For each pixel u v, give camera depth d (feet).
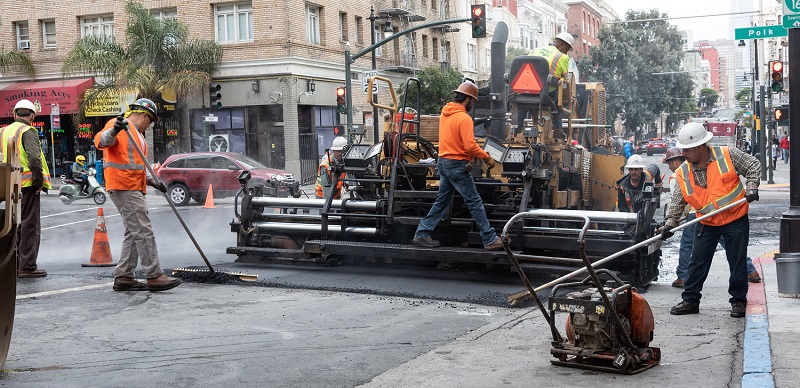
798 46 31.19
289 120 116.37
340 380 17.71
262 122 118.01
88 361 19.35
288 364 19.06
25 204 31.99
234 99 118.42
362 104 136.05
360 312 25.03
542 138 35.91
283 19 115.55
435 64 165.37
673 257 41.42
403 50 150.51
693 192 24.29
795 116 31.19
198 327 22.98
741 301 24.36
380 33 143.74
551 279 30.50
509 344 20.84
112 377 17.97
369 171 33.94
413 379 17.75
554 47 39.40
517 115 37.86
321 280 30.55
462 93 29.73
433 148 34.47
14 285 17.97
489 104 37.81
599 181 41.42
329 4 126.41
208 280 30.76
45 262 39.50
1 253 17.44
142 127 29.07
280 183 37.06
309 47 120.57
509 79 36.55
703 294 28.94
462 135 29.30
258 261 35.09
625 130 239.09
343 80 130.72
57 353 20.11
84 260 40.22
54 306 26.09
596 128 50.42
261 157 117.70
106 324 23.40
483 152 29.53
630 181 34.63
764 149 106.32
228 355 19.92
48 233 57.21
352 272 32.65
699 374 17.80
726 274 34.30
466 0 182.70
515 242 30.17
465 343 21.02
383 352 20.18
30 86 124.88
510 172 30.58
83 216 69.51
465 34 181.88
